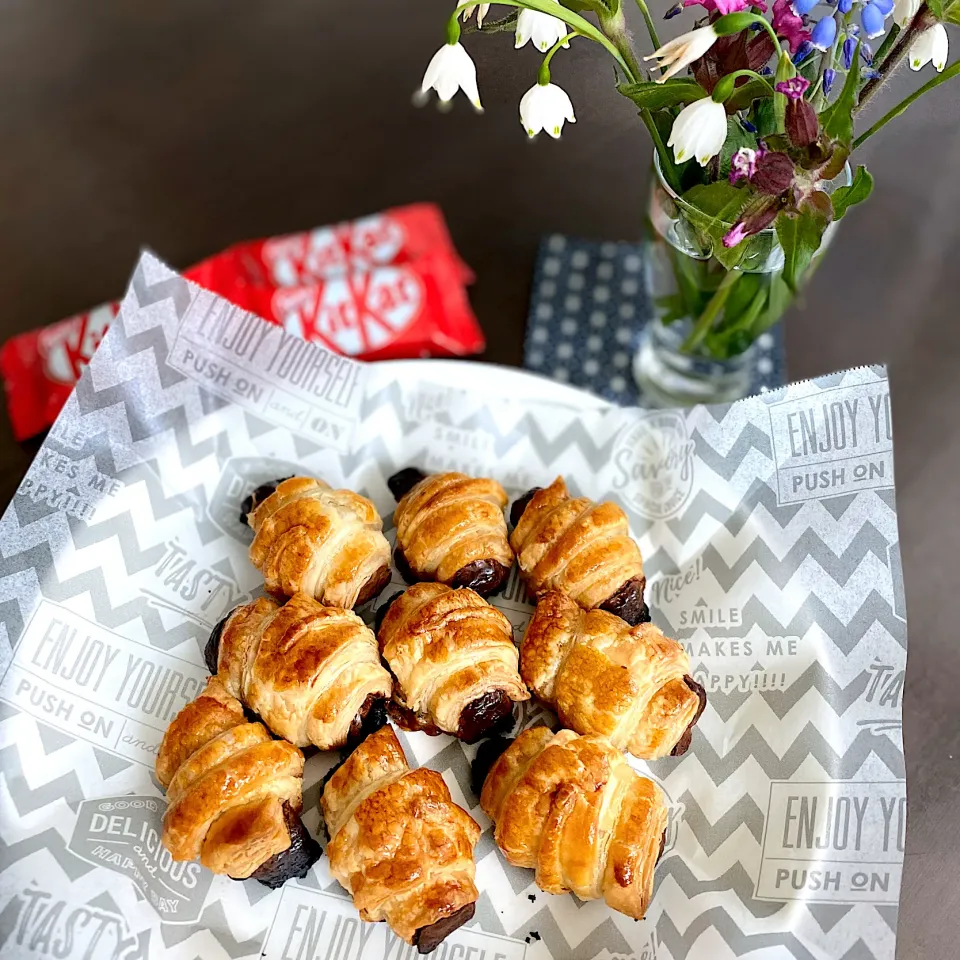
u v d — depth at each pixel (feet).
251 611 1.26
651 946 1.15
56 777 1.19
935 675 1.42
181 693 1.27
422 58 1.93
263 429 1.40
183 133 1.85
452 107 1.86
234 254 1.69
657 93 1.10
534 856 1.16
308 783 1.25
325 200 1.78
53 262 1.73
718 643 1.30
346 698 1.20
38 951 1.10
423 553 1.31
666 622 1.34
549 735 1.21
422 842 1.13
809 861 1.15
